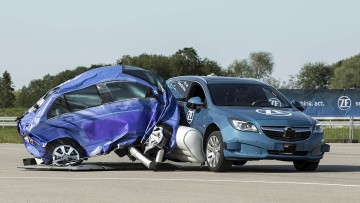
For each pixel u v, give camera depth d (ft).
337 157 108.88
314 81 616.80
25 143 80.48
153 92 78.59
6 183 61.26
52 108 78.59
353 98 167.53
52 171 75.82
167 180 64.23
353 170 80.94
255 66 617.21
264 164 91.81
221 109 76.95
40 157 78.89
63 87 79.00
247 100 80.23
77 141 78.48
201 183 61.31
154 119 77.92
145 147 78.13
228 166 75.10
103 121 77.87
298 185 59.67
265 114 75.51
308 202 48.37
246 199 49.88
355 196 51.98
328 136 168.76
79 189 56.24
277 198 50.52
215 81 82.74
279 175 71.26
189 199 49.75
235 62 617.62
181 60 564.30
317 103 167.32
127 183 61.26
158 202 48.06
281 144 73.87
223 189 56.39
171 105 78.95
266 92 82.33
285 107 81.10
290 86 442.91
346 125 168.76
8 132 198.08
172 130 77.82
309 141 75.05
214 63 580.30
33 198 50.06
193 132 77.30
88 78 79.36
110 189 56.29
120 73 79.41
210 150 76.59
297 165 80.43
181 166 84.12
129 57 569.64
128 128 77.66
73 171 75.77
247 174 72.43
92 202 47.96
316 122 77.15
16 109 428.56
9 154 110.22
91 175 70.23
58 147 78.43
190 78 85.30
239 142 73.87
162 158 78.43
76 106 78.69
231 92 80.84
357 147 142.00
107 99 78.48
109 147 77.56
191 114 80.69
